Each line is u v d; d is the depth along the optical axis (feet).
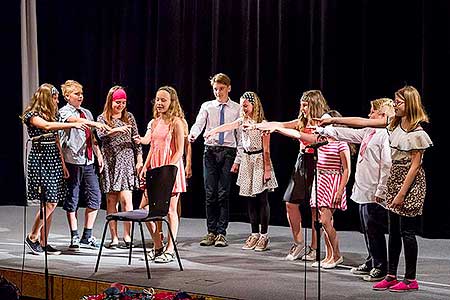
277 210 27.45
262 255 21.49
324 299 16.37
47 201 20.85
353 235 25.31
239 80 28.12
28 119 20.66
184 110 29.12
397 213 16.90
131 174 22.26
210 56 28.68
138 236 24.54
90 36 31.42
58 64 32.17
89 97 31.53
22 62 32.12
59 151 21.21
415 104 16.78
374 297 16.55
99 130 22.12
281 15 26.94
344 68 25.96
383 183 17.57
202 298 15.53
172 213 20.47
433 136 24.63
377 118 17.85
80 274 18.78
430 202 24.71
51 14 32.12
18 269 19.20
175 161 20.30
